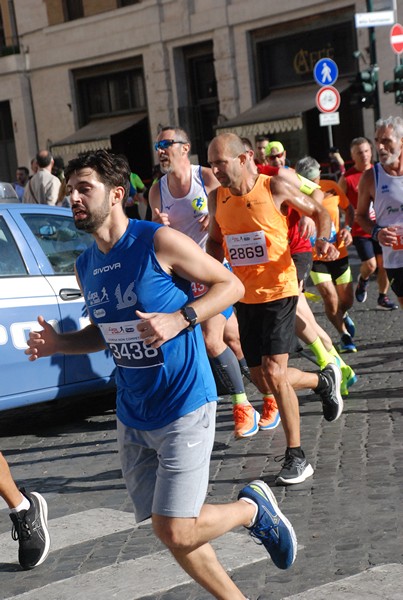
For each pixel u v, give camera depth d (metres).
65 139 35.97
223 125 30.62
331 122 21.50
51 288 8.83
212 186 8.38
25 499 5.50
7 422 9.59
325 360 8.55
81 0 35.41
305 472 6.62
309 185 7.03
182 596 4.90
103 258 4.26
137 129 34.88
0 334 8.42
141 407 4.24
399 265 8.55
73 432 8.89
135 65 34.25
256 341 6.88
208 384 4.25
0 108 38.91
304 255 8.93
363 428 7.89
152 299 4.18
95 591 5.04
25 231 8.94
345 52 28.89
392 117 8.47
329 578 4.89
